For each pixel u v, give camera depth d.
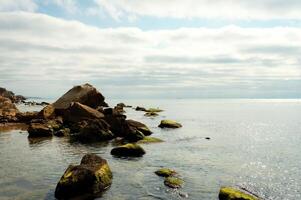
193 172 29.80
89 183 23.33
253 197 22.12
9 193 23.11
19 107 136.12
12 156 35.59
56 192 22.47
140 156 36.22
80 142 45.50
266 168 32.56
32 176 27.41
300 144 50.00
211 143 47.62
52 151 38.72
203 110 158.75
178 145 44.44
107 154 37.12
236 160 36.00
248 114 134.25
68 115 59.66
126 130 49.28
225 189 23.08
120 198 22.53
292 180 28.25
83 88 73.31
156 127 66.50
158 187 24.98
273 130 71.81
